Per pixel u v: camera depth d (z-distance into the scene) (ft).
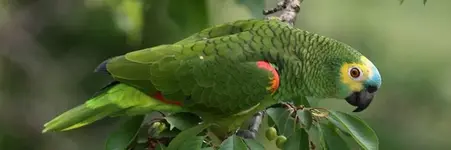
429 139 26.71
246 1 13.21
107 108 11.85
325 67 12.75
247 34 12.41
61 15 26.13
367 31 27.96
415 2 28.84
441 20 28.58
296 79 12.57
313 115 11.57
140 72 11.79
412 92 27.07
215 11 15.31
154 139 11.34
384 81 27.07
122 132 11.19
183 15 13.71
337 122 11.41
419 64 27.48
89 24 25.38
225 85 11.91
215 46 12.07
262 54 12.27
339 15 28.17
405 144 26.71
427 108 27.02
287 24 12.97
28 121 26.27
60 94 26.50
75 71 26.58
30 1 26.37
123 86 11.91
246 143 10.72
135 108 11.96
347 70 12.77
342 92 12.91
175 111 12.12
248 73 12.01
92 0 23.31
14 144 26.23
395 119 27.04
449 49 27.91
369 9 28.37
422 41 28.12
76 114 11.71
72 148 26.91
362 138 11.21
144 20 15.89
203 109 12.01
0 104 25.98
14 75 26.27
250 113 12.42
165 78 11.78
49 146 26.58
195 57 11.91
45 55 26.48
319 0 28.37
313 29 28.04
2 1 25.73
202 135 11.68
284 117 11.77
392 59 27.58
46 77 26.40
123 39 25.26
